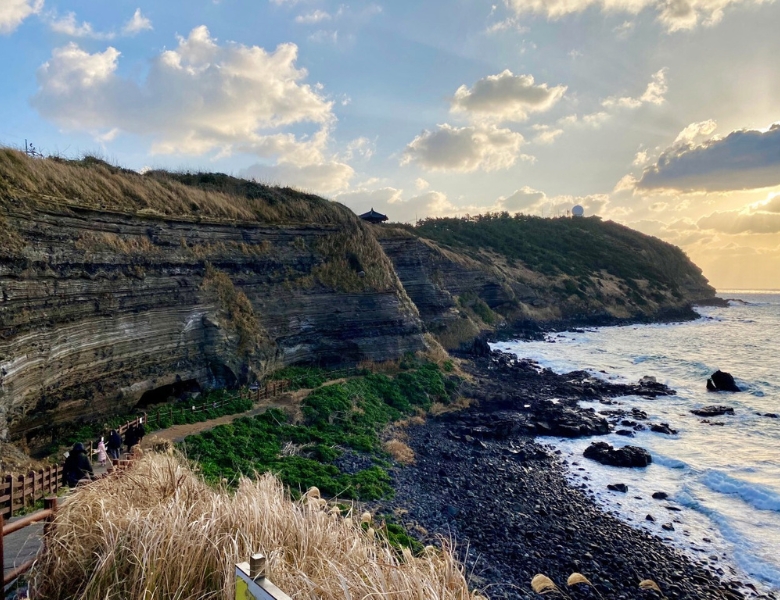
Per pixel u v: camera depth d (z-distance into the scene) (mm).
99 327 21938
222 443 20844
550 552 16547
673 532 18375
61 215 20438
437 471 23094
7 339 16406
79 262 20938
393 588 5281
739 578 15586
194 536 6016
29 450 17781
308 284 37469
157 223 26781
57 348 19297
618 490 22047
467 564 15055
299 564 5812
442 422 31531
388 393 33281
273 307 34469
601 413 35156
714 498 21297
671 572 15781
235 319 30609
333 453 22453
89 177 24172
